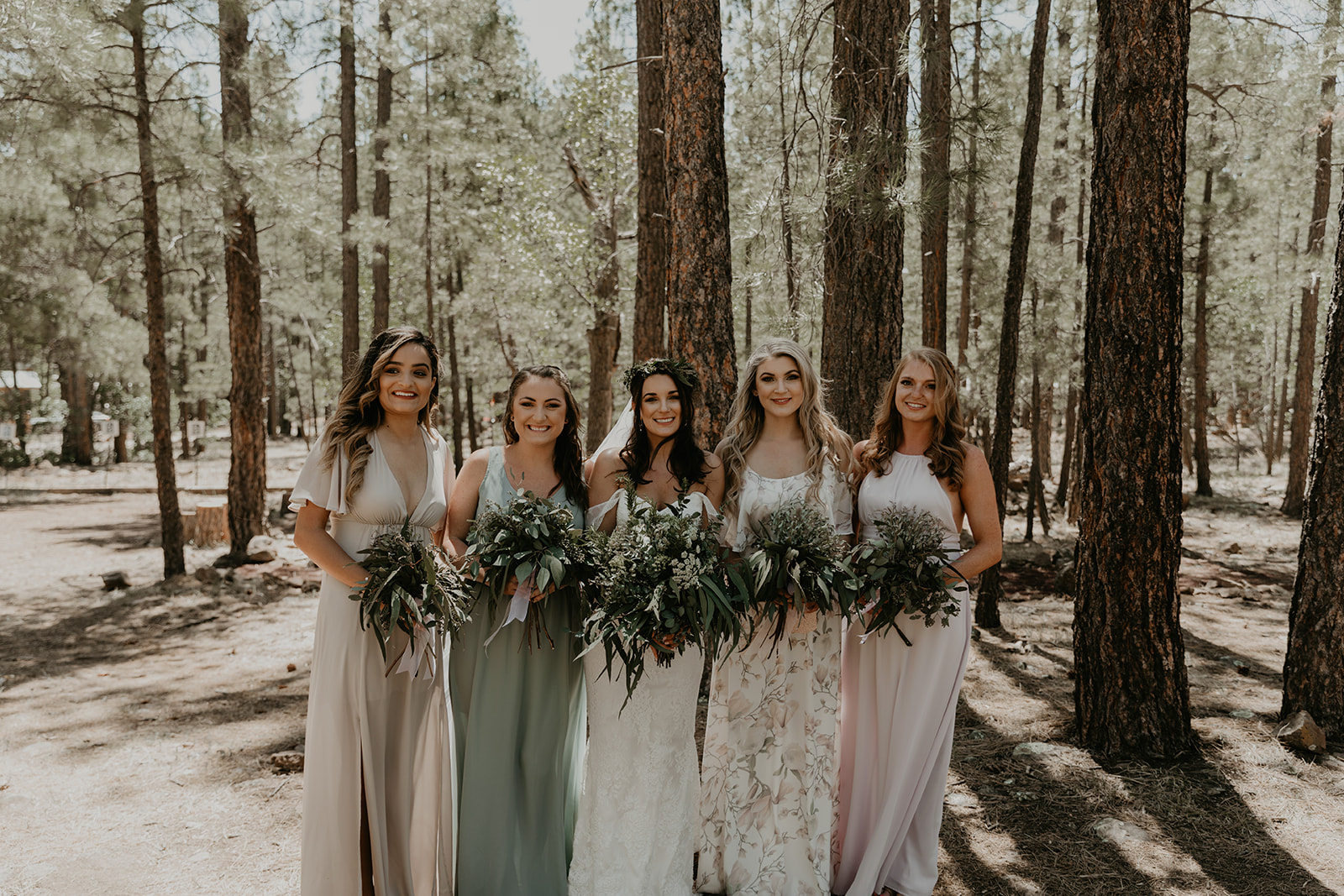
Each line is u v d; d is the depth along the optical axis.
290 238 12.60
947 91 6.91
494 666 2.87
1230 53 12.75
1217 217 15.47
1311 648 4.21
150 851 3.40
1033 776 3.79
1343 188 4.14
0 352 20.05
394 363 2.80
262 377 10.92
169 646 7.30
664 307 8.19
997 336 14.23
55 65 7.44
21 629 7.94
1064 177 14.76
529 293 15.33
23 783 4.16
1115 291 3.87
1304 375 14.44
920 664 2.97
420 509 2.91
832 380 5.57
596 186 15.23
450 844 2.94
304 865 2.72
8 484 21.23
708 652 2.66
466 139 14.20
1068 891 2.88
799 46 6.43
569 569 2.78
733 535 2.99
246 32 10.60
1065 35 11.36
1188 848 3.14
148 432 29.12
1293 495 14.59
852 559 2.89
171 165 9.53
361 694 2.72
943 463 3.05
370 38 11.44
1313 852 3.08
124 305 13.92
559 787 2.96
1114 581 3.95
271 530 12.99
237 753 4.60
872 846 2.93
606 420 14.84
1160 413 3.85
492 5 15.09
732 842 2.96
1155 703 3.92
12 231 13.09
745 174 9.87
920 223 5.58
